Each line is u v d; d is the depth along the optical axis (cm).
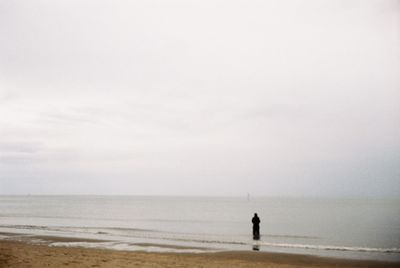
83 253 1549
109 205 12512
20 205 11931
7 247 1723
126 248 1995
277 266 1383
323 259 1658
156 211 8188
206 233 3077
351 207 10350
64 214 6500
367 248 2083
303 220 5072
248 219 5366
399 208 9300
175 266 1234
